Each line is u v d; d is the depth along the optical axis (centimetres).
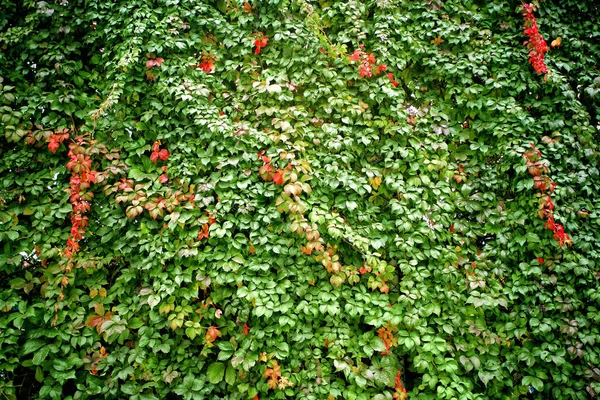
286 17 334
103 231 306
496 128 338
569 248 330
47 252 298
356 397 297
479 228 335
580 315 319
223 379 298
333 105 328
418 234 322
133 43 309
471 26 357
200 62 331
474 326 316
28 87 320
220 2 339
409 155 330
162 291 295
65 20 328
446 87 346
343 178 317
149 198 305
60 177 314
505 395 312
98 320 294
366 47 344
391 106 336
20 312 287
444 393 299
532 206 329
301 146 318
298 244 312
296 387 298
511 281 326
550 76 339
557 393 310
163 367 295
